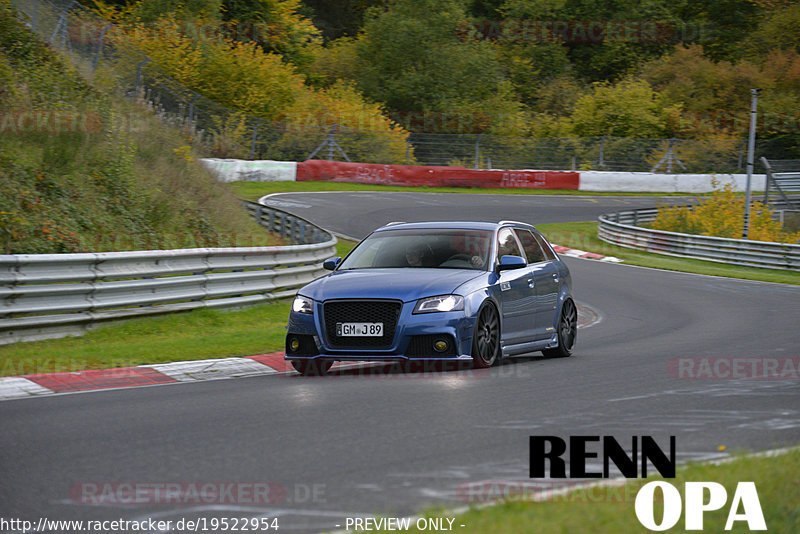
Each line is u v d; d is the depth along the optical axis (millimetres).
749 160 135125
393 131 190875
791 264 111562
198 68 183500
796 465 19281
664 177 195625
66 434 24375
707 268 110000
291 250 62781
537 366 38125
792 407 28453
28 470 20609
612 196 185875
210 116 162375
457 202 153250
